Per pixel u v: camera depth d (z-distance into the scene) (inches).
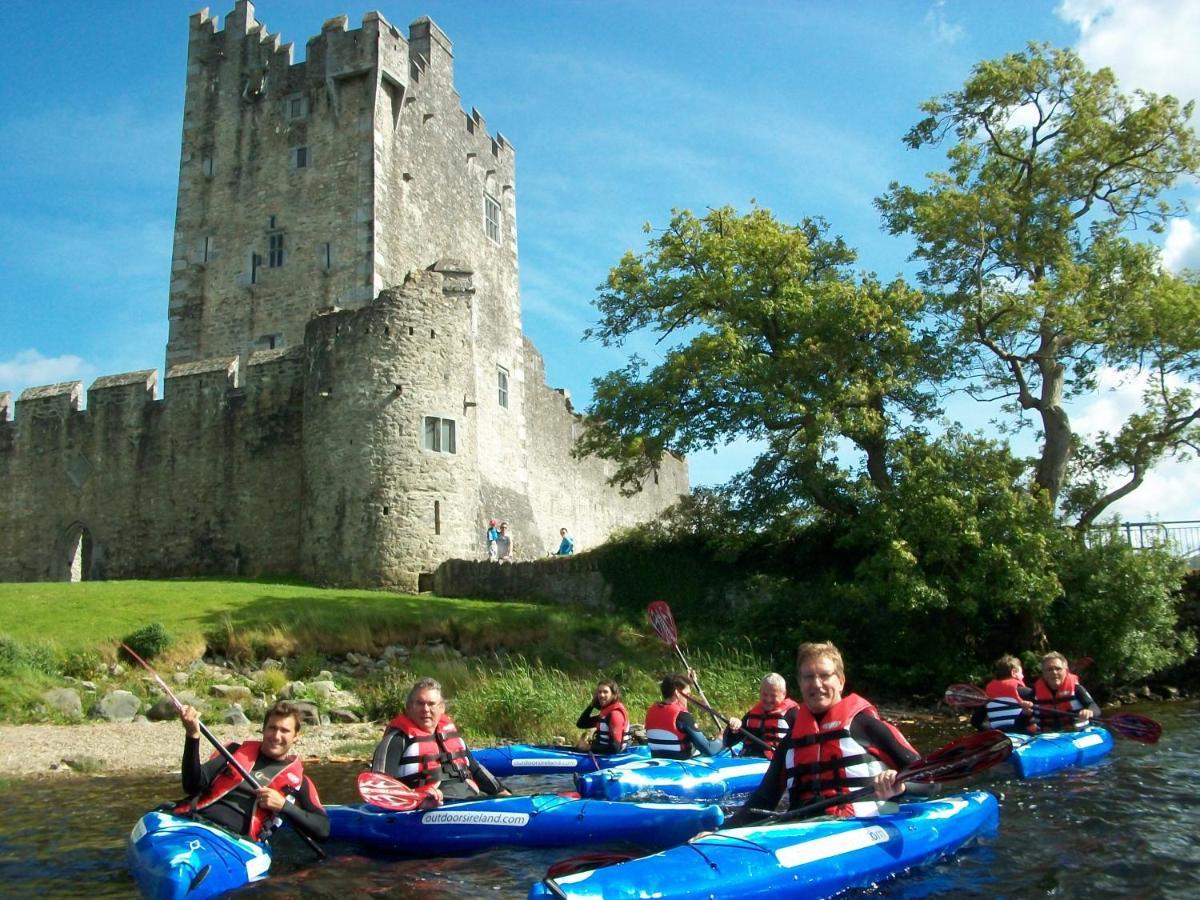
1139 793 464.8
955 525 880.9
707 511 1117.7
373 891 318.7
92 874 335.0
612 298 1068.5
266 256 1350.9
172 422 1272.1
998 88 954.1
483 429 1444.4
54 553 1309.1
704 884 274.5
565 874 275.7
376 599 956.6
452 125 1497.3
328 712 703.7
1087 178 958.4
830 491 1003.9
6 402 1384.1
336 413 1115.3
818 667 323.9
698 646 948.0
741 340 973.2
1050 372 970.7
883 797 308.8
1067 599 919.7
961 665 922.7
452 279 1213.7
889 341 956.6
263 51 1407.5
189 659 775.1
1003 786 484.7
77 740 601.6
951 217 926.4
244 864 315.6
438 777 387.9
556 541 1658.5
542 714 681.0
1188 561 983.6
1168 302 903.1
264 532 1198.9
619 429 1042.1
